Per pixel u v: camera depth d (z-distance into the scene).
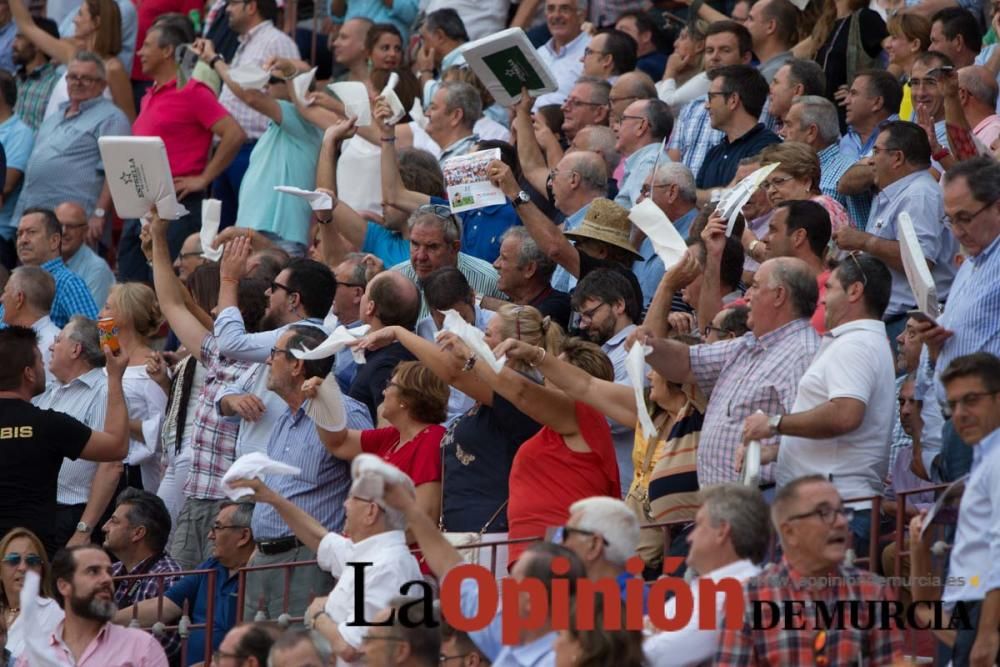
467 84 46.69
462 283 35.81
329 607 28.94
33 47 58.50
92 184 53.91
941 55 39.38
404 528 29.16
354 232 42.56
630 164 42.50
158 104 51.38
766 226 37.59
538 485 30.48
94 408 40.53
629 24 53.34
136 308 41.31
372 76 50.03
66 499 40.16
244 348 37.56
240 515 35.72
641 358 29.09
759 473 29.30
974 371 26.05
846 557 26.17
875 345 29.19
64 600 32.62
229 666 28.33
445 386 33.25
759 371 30.06
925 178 36.84
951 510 27.06
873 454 29.16
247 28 54.81
